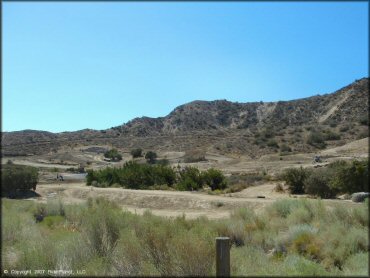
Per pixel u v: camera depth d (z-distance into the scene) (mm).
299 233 13047
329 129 140125
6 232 16609
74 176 89062
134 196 43969
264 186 49250
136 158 134875
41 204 31719
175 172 61938
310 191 36844
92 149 155375
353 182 32094
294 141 132500
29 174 57844
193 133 170000
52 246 13391
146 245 11117
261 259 11312
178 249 9852
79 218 22328
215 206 33688
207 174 53500
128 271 10391
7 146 146125
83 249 12984
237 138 145875
